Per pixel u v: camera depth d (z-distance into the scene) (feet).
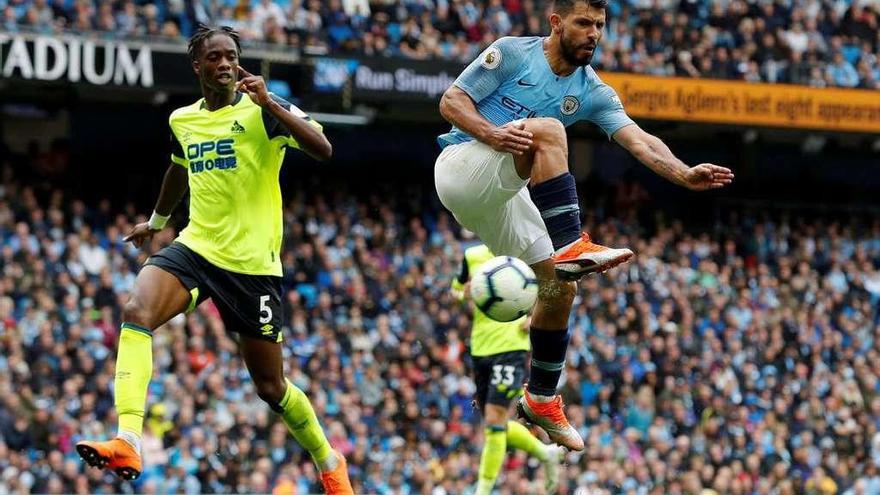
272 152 23.82
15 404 51.11
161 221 26.04
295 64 68.59
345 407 56.44
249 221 23.73
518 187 22.27
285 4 70.49
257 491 51.39
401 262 68.80
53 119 76.23
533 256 23.38
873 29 84.07
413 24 72.54
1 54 62.13
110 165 76.13
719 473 60.39
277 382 24.58
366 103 71.61
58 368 53.72
